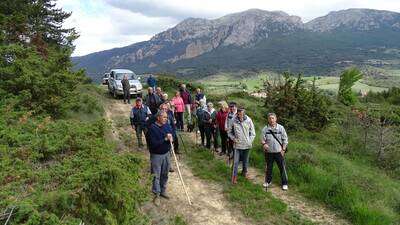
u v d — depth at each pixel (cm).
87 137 697
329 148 1525
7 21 1213
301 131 1695
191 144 1447
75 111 1398
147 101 1530
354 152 1509
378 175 1215
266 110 1970
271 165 998
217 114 1290
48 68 1145
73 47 1278
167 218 757
